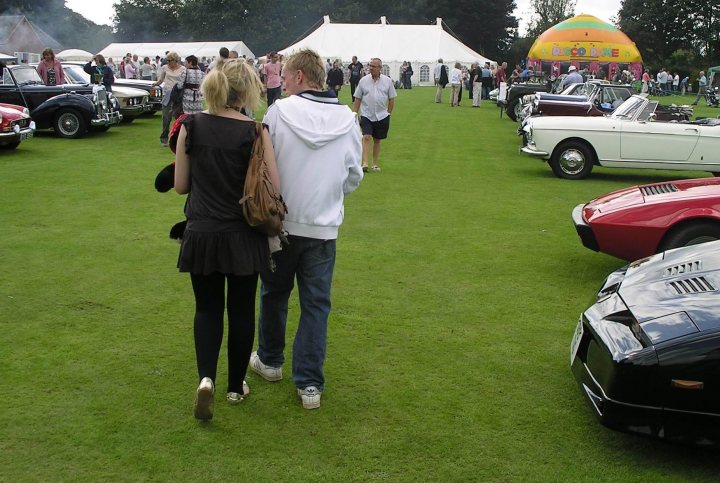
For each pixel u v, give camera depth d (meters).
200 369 3.65
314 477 3.26
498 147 16.25
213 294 3.72
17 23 51.59
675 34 79.88
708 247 4.43
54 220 8.07
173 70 14.45
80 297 5.57
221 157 3.54
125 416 3.75
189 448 3.47
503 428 3.76
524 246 7.53
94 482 3.16
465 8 84.62
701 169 11.97
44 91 16.14
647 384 3.31
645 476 3.36
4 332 4.84
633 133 12.03
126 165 12.12
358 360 4.57
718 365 3.25
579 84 19.69
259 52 86.19
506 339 4.98
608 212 6.08
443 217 8.84
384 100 11.88
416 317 5.36
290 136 3.75
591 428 3.79
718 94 39.66
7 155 12.99
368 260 6.84
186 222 3.75
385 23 51.22
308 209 3.78
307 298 3.88
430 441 3.61
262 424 3.72
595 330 3.65
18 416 3.71
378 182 11.20
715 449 3.32
